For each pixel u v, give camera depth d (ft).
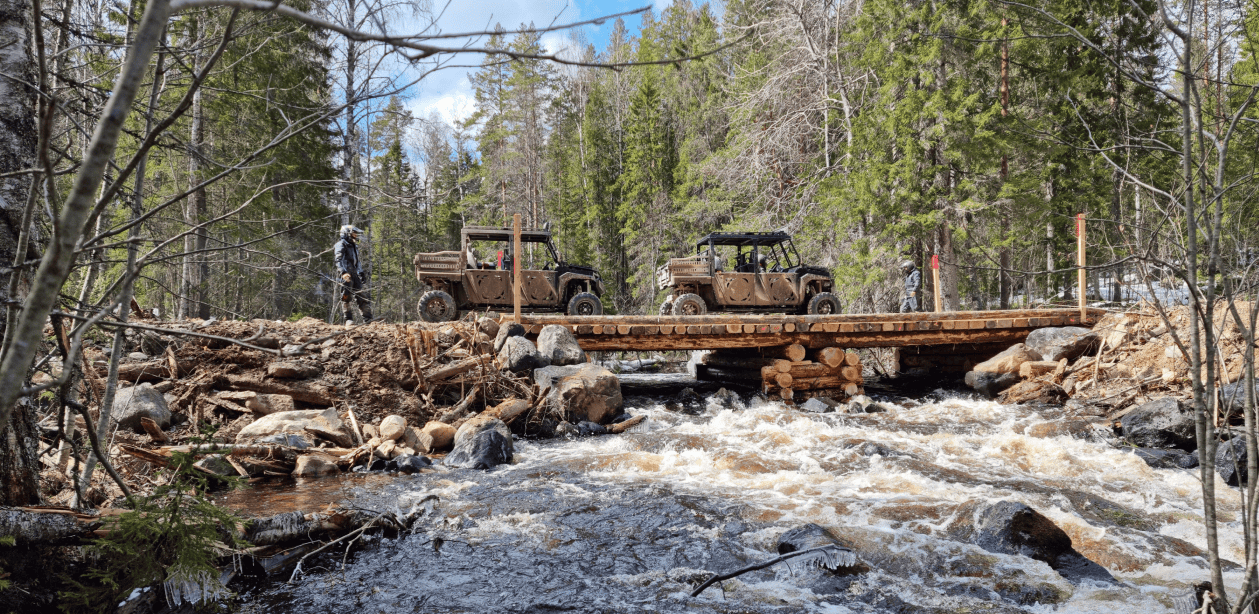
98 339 24.20
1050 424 23.48
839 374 33.47
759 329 32.86
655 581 11.34
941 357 39.73
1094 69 24.82
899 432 24.26
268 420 21.17
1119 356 28.40
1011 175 51.67
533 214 113.09
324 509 15.08
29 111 8.39
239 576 11.12
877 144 55.16
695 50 96.07
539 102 113.70
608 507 15.57
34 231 8.33
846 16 67.05
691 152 99.45
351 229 32.24
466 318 32.96
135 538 8.64
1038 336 33.04
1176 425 20.44
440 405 26.50
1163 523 14.03
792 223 67.67
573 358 29.66
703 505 15.58
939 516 14.26
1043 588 10.52
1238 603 5.41
